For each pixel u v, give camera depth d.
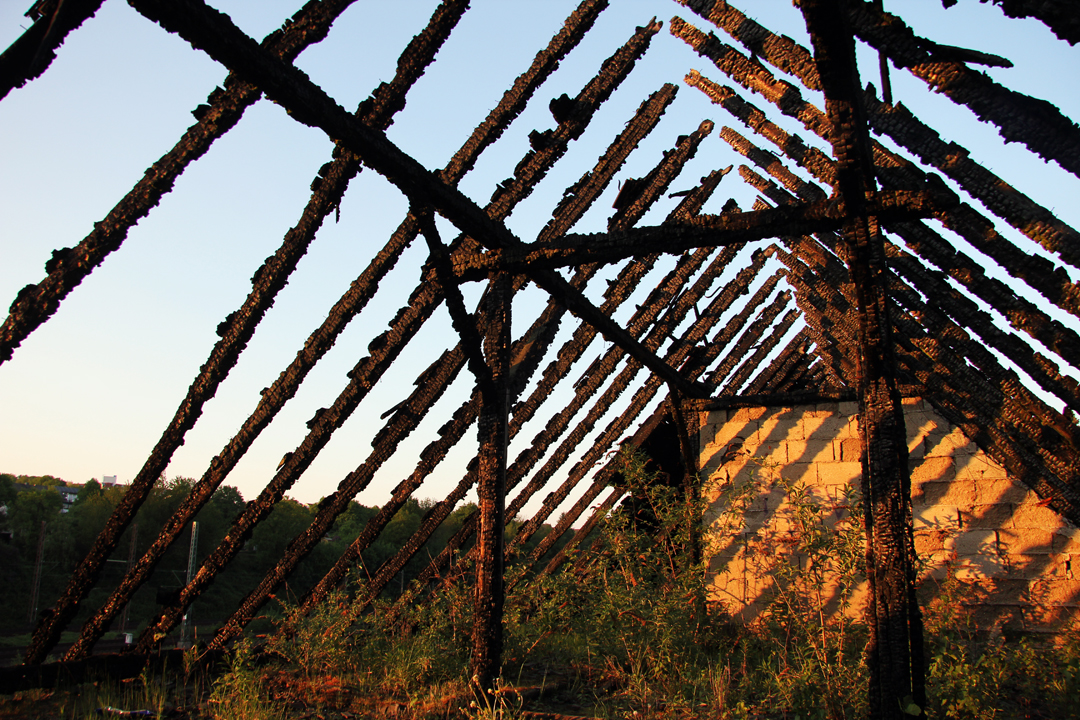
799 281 9.00
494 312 5.18
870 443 3.59
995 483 8.20
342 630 6.82
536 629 7.16
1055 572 7.66
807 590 7.05
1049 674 5.28
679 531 8.79
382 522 7.79
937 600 7.79
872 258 3.63
